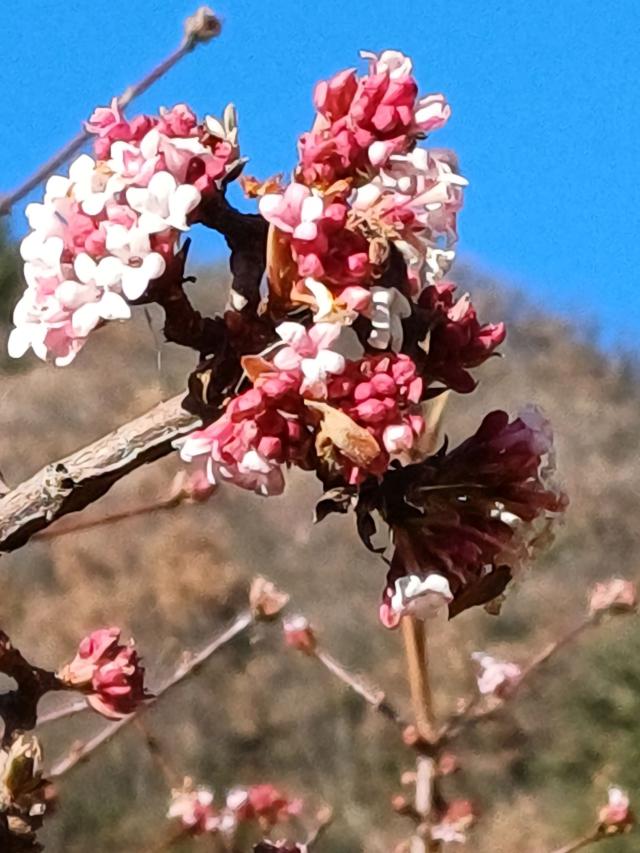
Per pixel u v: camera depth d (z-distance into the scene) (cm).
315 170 23
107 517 50
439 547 24
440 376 24
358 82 23
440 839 53
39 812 26
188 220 23
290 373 21
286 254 22
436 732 53
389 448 21
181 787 69
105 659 28
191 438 22
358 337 23
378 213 22
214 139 23
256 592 57
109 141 23
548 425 25
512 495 25
